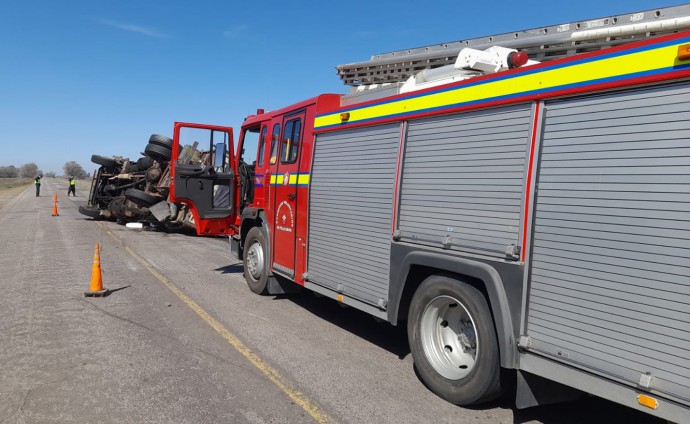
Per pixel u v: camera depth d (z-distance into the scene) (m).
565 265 3.36
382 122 5.20
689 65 2.78
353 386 4.63
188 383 4.58
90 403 4.14
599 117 3.23
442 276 4.34
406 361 5.35
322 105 6.49
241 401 4.24
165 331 6.11
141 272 9.94
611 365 3.07
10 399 4.18
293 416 4.00
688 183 2.76
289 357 5.34
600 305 3.14
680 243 2.78
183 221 17.00
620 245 3.06
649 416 4.15
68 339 5.74
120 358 5.18
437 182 4.45
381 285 5.07
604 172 3.17
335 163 6.00
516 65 4.26
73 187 48.81
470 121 4.17
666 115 2.88
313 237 6.40
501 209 3.82
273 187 7.61
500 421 4.00
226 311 7.11
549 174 3.49
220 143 10.57
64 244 13.97
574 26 4.81
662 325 2.84
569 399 3.87
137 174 19.61
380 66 7.19
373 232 5.22
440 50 6.29
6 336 5.82
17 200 41.12
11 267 10.29
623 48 3.10
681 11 4.07
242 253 9.05
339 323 6.72
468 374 4.11
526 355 3.60
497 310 3.76
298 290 7.95
